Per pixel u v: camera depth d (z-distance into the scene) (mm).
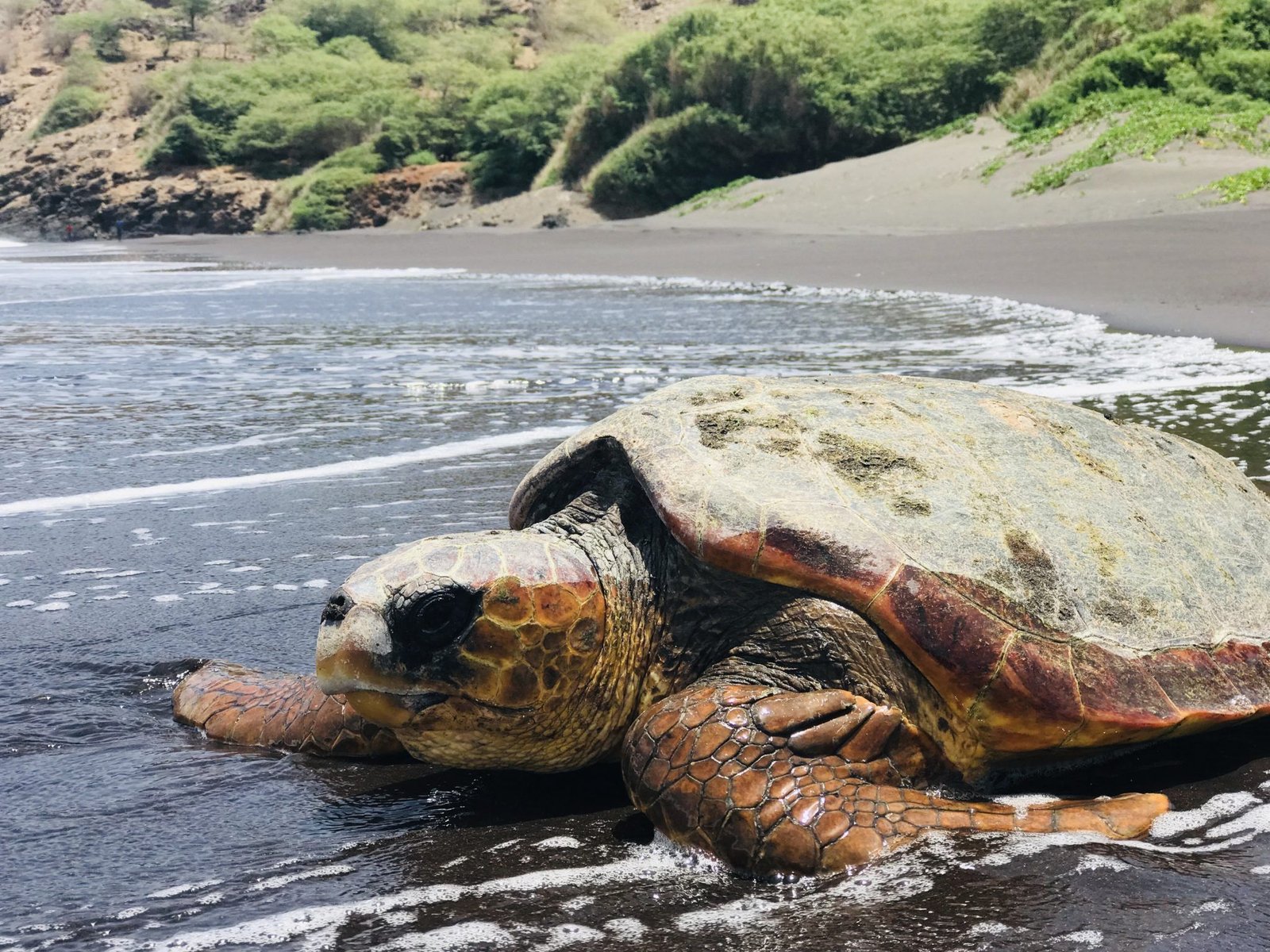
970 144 8977
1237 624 942
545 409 2484
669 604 914
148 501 1783
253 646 1218
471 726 843
